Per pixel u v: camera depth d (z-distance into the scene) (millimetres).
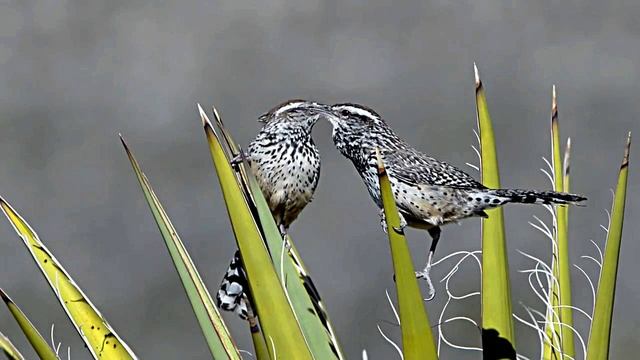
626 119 13305
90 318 7688
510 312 7715
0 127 12719
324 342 7703
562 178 7805
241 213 7617
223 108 13148
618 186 7645
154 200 7664
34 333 7594
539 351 10188
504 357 7707
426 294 10867
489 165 7789
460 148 13047
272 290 7621
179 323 11391
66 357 10938
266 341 7621
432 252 7812
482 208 7785
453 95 13398
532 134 13156
